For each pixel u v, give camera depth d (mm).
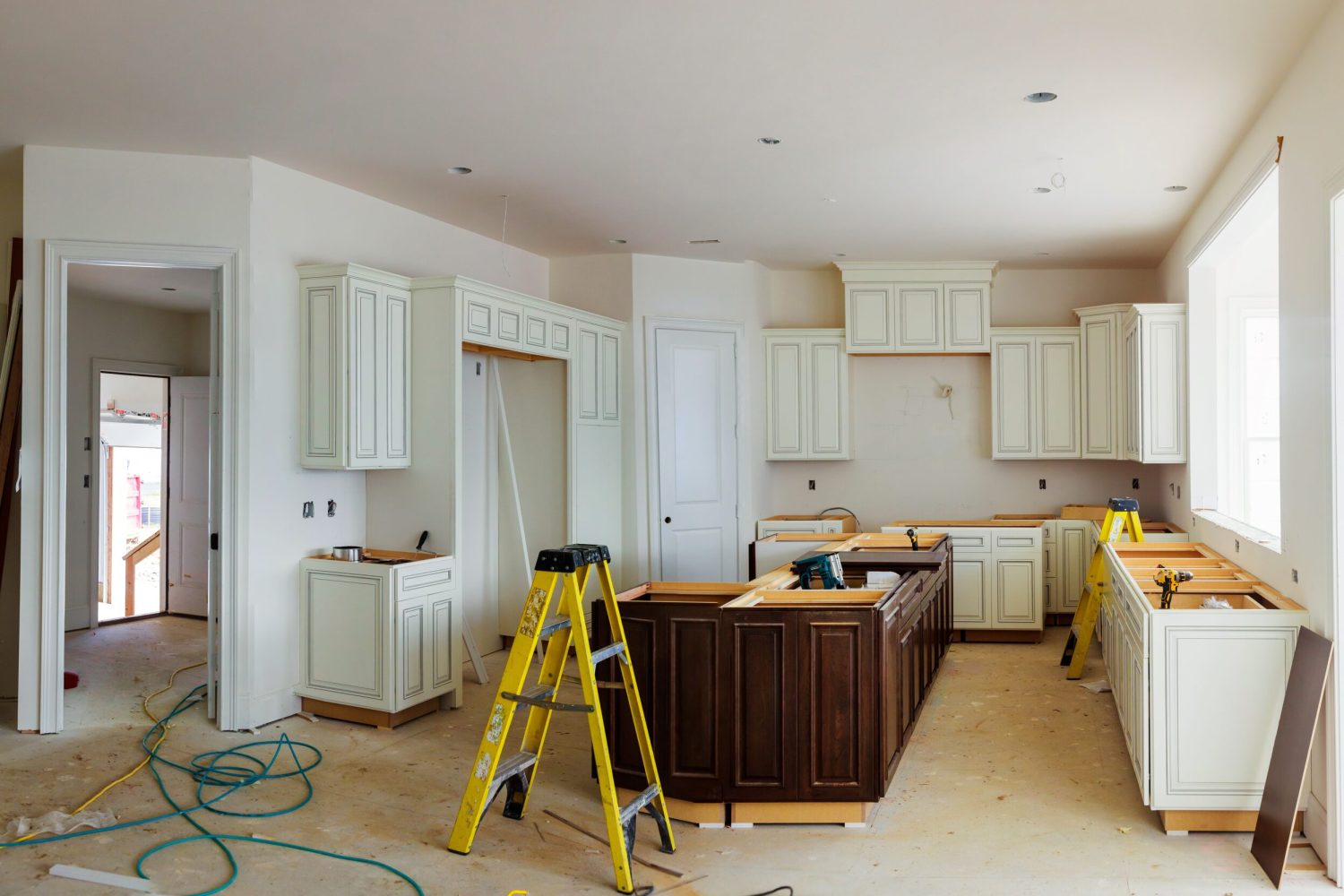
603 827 3516
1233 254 5652
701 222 6164
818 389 7785
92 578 7281
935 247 7020
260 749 4395
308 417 4906
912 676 4465
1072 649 6551
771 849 3332
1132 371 6730
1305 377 3381
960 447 8008
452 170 4973
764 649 3502
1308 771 3283
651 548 7051
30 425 4539
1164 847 3316
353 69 3656
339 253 5203
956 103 4023
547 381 6504
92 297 7340
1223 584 4086
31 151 4492
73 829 3473
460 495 5137
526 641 3211
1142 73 3672
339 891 3002
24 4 3117
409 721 4887
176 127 4281
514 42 3422
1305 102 3391
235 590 4637
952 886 3023
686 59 3576
